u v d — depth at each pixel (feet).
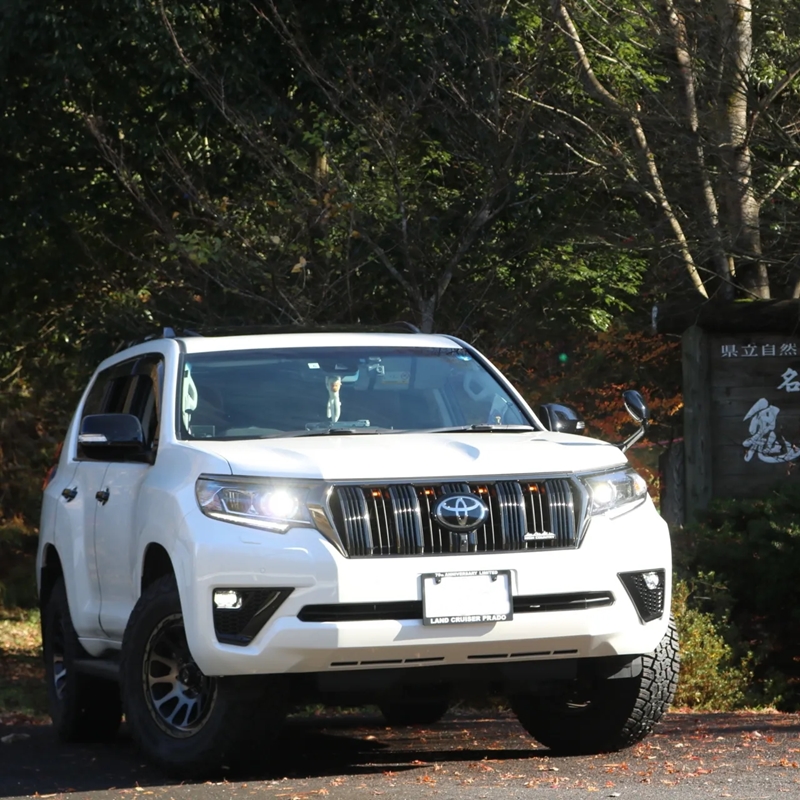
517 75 67.87
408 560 27.27
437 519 27.58
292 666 27.12
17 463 114.62
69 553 36.70
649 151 67.15
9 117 71.46
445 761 31.81
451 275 62.08
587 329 80.48
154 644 29.32
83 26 67.92
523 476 28.55
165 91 66.74
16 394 113.60
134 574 31.42
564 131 65.26
